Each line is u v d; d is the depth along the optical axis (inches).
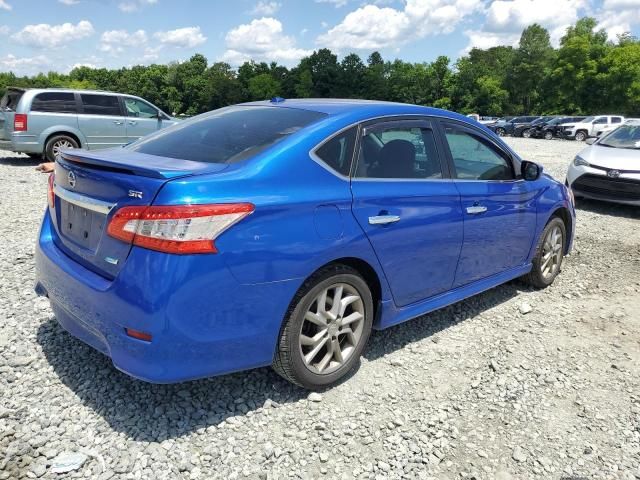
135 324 97.0
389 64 3939.5
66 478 93.6
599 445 111.6
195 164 111.4
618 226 313.3
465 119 162.6
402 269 135.3
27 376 123.2
